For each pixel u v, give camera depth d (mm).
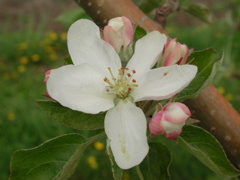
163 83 83
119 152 77
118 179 79
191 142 86
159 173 90
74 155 88
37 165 88
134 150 77
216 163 85
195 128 85
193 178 312
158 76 84
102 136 91
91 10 106
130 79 86
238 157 96
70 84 82
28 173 88
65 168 88
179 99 89
